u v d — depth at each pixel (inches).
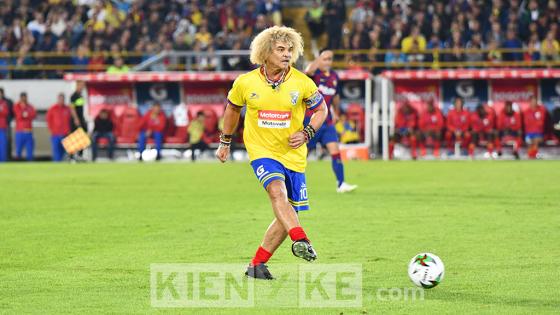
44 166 2842.0
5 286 890.7
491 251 1080.2
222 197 1750.7
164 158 3270.2
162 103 3316.9
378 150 3287.4
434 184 1982.0
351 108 3218.5
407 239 1176.8
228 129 917.2
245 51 3380.9
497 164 2704.2
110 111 3287.4
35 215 1480.1
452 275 932.0
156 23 3668.8
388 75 3164.4
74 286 888.3
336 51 3462.1
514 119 3102.9
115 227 1322.6
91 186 2018.9
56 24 3757.4
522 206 1535.4
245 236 1213.7
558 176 2181.3
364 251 1082.7
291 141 877.2
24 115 3233.3
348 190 1793.8
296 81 885.8
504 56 3479.3
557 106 3193.9
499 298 822.5
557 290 855.7
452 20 3540.8
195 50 3499.0
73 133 3026.6
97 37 3629.4
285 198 863.7
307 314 769.6
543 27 3513.8
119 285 891.4
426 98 3223.4
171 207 1581.0
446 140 3122.5
